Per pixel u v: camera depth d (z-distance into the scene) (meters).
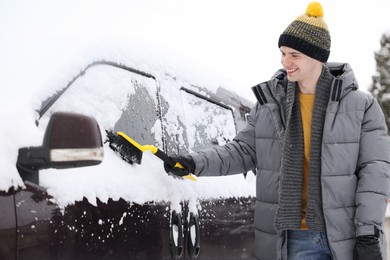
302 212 2.64
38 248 1.92
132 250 2.38
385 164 2.53
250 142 2.89
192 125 3.27
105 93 2.58
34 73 2.33
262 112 2.76
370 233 2.43
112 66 2.71
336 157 2.52
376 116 2.59
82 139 1.85
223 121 3.68
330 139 2.54
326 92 2.62
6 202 1.85
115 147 2.50
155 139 2.85
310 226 2.55
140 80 2.90
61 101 2.30
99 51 2.64
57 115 1.84
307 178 2.65
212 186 3.13
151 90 2.96
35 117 2.12
